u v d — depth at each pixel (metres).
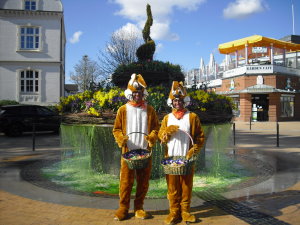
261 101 30.34
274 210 3.64
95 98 5.05
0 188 4.72
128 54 29.42
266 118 30.17
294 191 4.47
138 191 3.50
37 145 11.34
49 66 24.31
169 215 3.31
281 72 30.41
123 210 3.40
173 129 3.35
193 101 5.02
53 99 24.30
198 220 3.34
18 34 23.89
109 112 4.83
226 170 6.15
